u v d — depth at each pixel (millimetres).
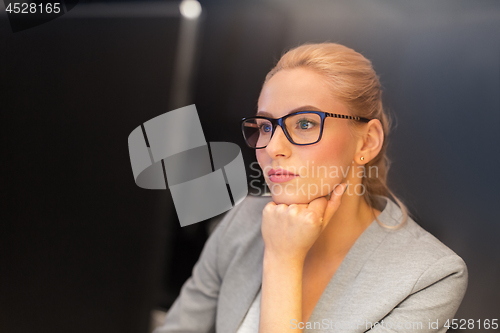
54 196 1726
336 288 671
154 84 1725
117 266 1681
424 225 1277
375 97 717
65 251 1708
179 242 1653
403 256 659
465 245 1248
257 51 1627
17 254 1719
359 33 1487
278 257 639
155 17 1732
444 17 1383
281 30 1599
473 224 1252
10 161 1723
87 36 1730
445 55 1366
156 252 1674
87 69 1736
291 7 1590
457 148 1310
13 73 1725
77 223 1721
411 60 1407
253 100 1610
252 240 839
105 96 1730
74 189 1729
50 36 1722
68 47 1726
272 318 609
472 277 1223
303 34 1562
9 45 1718
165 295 1652
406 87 1394
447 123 1333
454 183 1293
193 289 938
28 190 1723
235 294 791
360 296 645
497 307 1180
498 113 1277
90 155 1729
